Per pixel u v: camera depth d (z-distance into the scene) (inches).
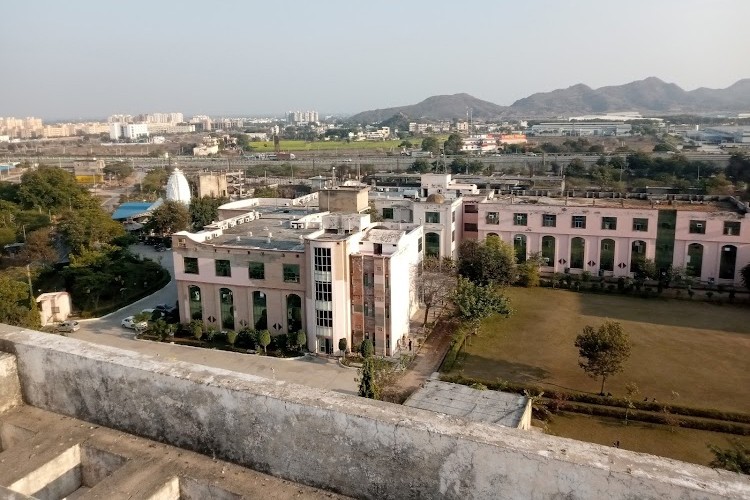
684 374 1475.1
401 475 221.6
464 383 1412.4
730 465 914.7
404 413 227.9
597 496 192.4
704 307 2021.4
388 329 1656.0
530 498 202.1
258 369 1596.9
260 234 2004.2
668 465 193.6
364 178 4746.6
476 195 2802.7
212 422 253.4
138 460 250.5
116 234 2583.7
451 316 1942.7
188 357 1678.2
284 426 239.5
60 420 287.7
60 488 255.9
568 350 1656.0
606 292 2214.6
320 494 233.5
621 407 1301.7
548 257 2464.3
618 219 2335.1
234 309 1801.2
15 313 1626.5
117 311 2068.2
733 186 3801.7
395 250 1680.6
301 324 1737.2
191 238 1815.9
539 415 1293.1
